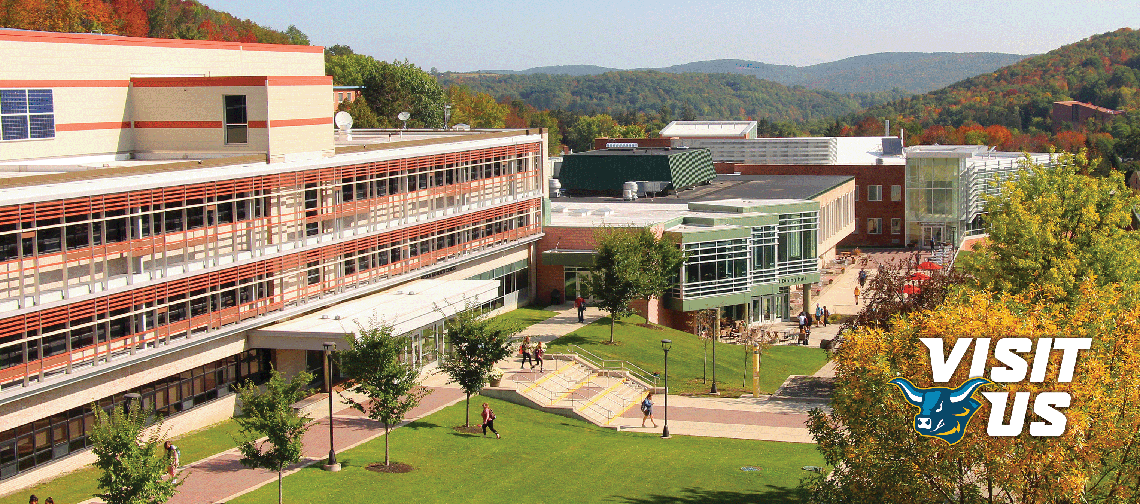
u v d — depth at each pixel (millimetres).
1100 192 55562
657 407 56625
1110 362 32125
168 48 56469
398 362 42875
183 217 45156
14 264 38750
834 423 35000
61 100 50344
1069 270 51125
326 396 52156
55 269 40781
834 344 68500
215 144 53250
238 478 39531
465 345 47969
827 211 102812
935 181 118750
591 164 102062
